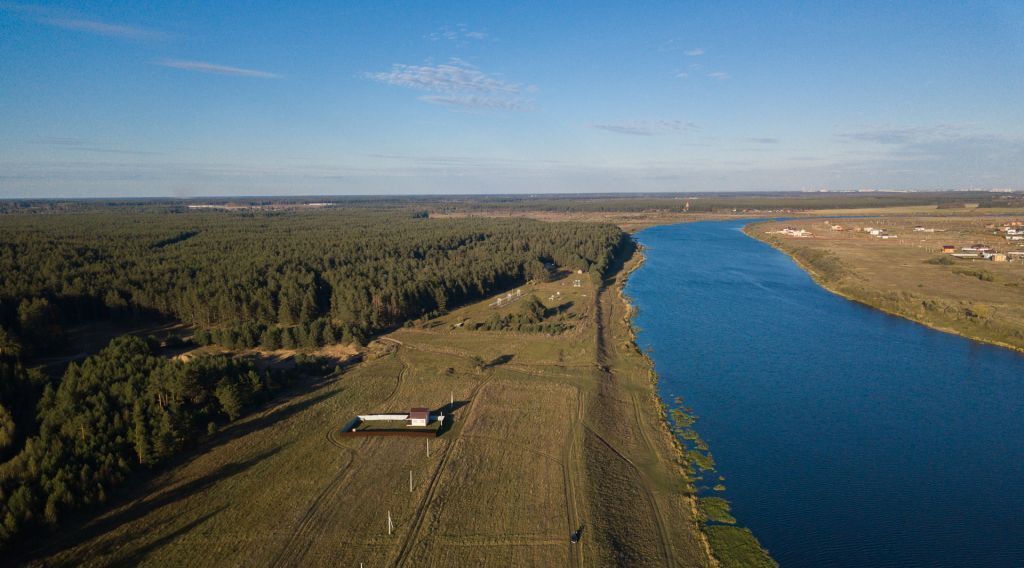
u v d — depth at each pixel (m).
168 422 66.81
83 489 57.06
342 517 55.97
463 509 57.38
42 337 103.50
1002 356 105.94
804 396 87.88
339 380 94.06
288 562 49.66
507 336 118.94
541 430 74.94
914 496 61.66
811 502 60.56
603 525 55.25
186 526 54.62
